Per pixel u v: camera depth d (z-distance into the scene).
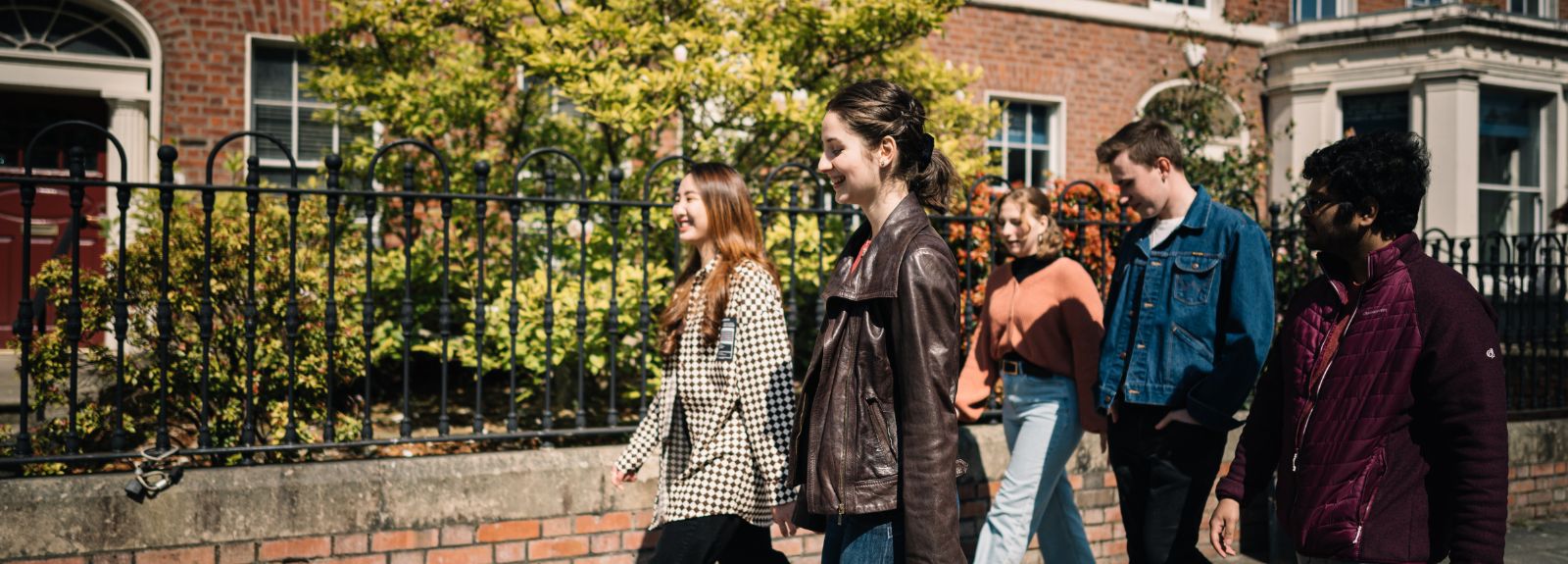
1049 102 9.91
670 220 5.07
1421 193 1.89
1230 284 2.77
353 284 4.70
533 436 3.40
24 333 2.96
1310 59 10.50
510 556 3.25
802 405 2.06
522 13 5.49
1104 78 10.10
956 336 1.91
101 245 7.33
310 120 7.65
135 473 2.93
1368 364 1.89
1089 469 4.09
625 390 5.60
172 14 7.19
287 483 3.03
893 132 2.00
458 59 5.76
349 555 3.08
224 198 5.20
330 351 3.25
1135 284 3.02
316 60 6.00
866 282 1.94
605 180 5.60
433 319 5.98
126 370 4.12
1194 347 2.80
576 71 4.93
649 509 3.43
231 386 4.14
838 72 5.96
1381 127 10.47
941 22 5.41
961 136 6.09
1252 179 8.55
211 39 7.27
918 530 1.81
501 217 5.70
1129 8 10.16
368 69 5.77
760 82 5.05
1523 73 10.30
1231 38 10.59
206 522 2.94
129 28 7.30
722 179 2.80
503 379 6.58
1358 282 1.99
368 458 3.22
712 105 5.73
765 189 3.70
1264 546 4.38
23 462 2.88
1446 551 1.86
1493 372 1.79
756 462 2.59
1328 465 1.92
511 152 5.88
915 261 1.89
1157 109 10.16
